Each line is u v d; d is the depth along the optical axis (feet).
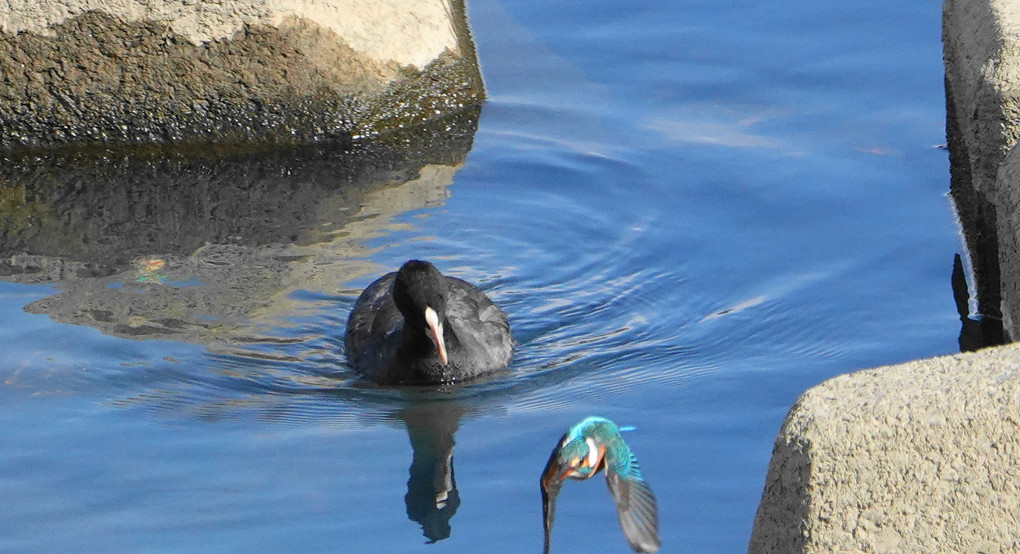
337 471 32.24
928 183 46.70
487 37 59.31
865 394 22.54
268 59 52.70
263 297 42.34
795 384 35.50
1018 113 37.09
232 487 31.24
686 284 42.32
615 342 39.58
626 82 55.16
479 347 38.73
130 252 45.09
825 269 41.98
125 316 40.63
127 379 36.94
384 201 48.83
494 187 49.24
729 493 29.68
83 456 32.60
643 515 17.42
